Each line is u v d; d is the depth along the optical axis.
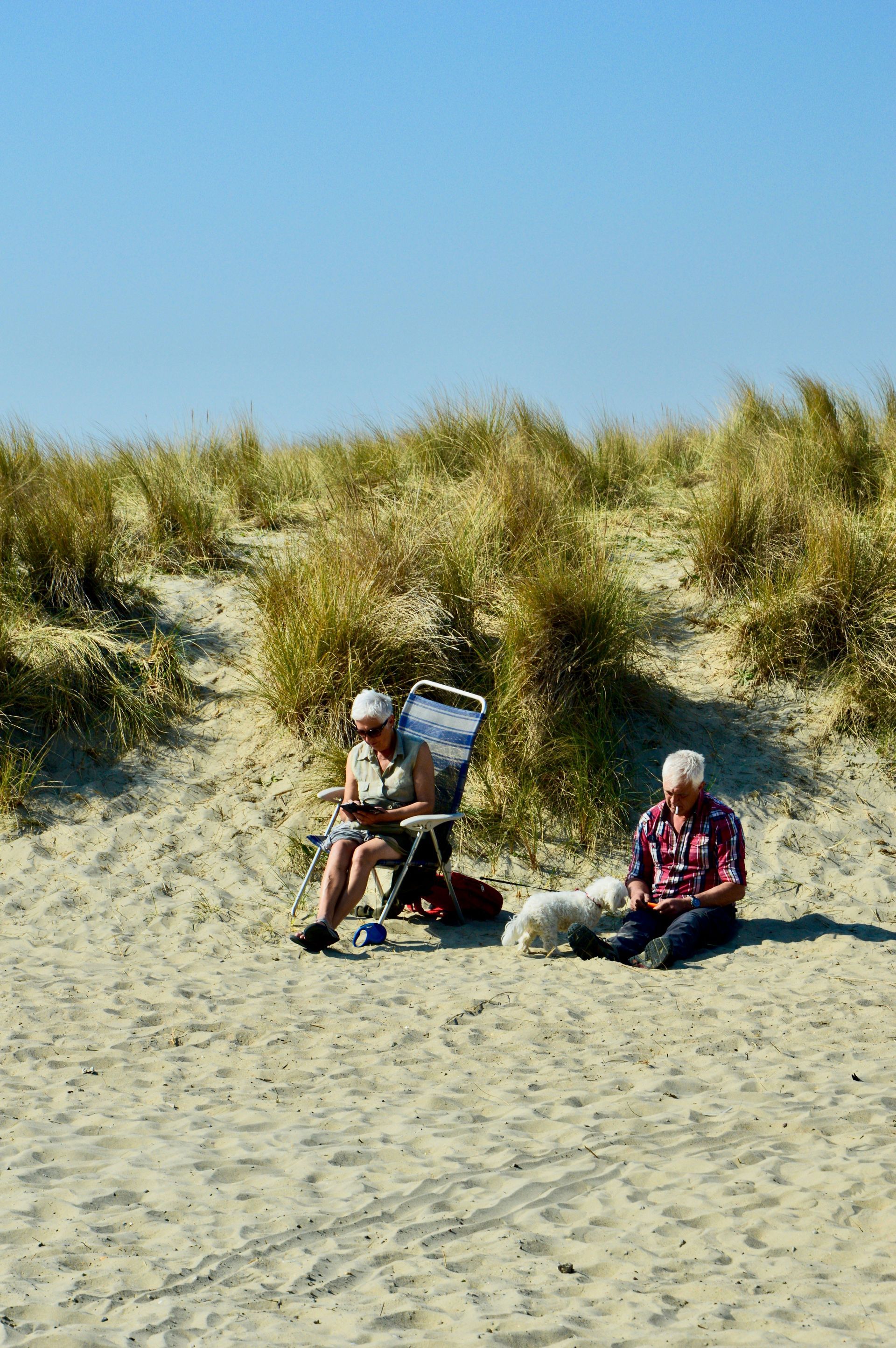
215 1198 6.03
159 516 17.67
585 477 19.53
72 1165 6.43
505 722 13.52
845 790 13.19
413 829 10.48
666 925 10.64
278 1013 8.86
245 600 16.34
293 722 13.91
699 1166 6.35
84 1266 5.36
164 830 12.76
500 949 10.62
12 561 15.58
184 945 10.53
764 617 14.80
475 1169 6.37
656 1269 5.33
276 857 12.34
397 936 11.03
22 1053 8.05
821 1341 4.69
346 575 14.54
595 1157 6.49
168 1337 4.76
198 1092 7.51
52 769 13.58
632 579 16.11
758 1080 7.48
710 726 14.07
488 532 15.91
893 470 17.34
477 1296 5.10
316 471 20.70
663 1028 8.47
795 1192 6.01
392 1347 4.67
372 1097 7.43
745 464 17.86
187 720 14.34
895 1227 5.63
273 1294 5.12
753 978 9.57
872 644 14.34
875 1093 7.22
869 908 11.38
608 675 13.98
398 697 13.77
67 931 10.81
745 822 12.80
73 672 14.34
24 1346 4.65
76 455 19.17
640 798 13.19
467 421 20.27
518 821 12.74
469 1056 8.09
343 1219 5.80
